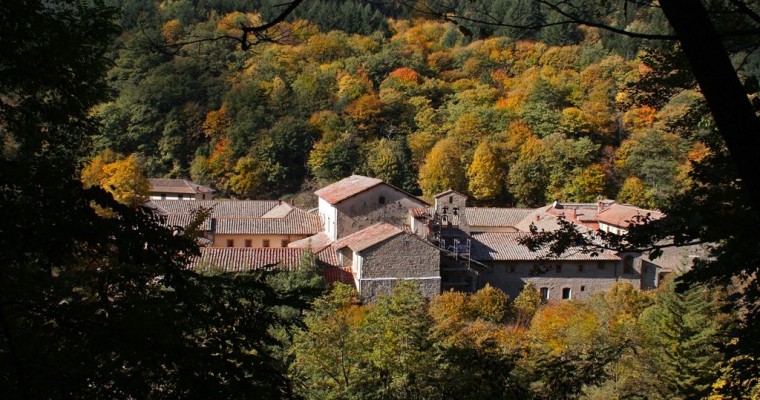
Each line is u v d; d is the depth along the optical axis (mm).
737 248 6477
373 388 12344
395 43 89188
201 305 6277
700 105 9062
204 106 72188
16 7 6664
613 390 13984
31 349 5297
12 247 5383
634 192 61219
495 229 51031
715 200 7375
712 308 16562
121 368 5598
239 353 6031
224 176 69312
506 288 39406
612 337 17703
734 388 7621
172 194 61375
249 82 74312
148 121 69312
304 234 44438
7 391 4973
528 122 72500
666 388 13758
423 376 12172
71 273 6395
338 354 13453
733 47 6930
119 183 50156
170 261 6207
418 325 13297
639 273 40406
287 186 70875
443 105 81000
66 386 5160
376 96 79125
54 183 5984
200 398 5523
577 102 75125
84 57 7867
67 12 7766
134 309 5855
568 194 64500
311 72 77812
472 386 10883
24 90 7625
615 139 71438
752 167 3957
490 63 86938
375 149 69938
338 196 40188
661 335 17031
